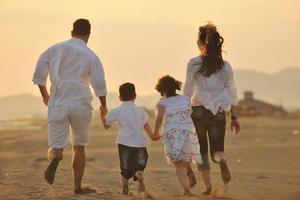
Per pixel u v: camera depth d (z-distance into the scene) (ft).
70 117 46.03
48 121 46.14
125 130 47.11
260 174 70.33
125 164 47.03
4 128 475.72
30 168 87.71
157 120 47.09
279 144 136.46
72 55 45.93
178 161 46.29
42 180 61.57
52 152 45.75
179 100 46.96
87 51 46.29
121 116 47.21
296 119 498.69
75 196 43.83
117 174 73.00
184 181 46.44
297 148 120.06
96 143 167.94
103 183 61.26
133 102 47.88
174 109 46.70
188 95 47.75
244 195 49.96
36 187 54.24
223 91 47.62
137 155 47.01
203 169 47.70
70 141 47.03
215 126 47.39
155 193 53.26
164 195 48.93
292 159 98.27
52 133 45.93
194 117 47.70
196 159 46.50
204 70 47.24
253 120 454.40
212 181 62.59
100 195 44.27
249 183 59.88
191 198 44.01
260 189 54.49
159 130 47.44
